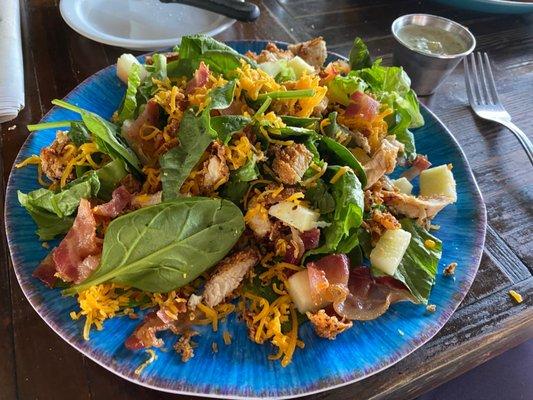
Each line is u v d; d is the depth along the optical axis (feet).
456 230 0.75
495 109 1.02
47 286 0.61
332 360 0.58
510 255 0.76
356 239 0.68
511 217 0.83
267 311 0.62
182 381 0.54
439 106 1.03
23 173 0.74
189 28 1.10
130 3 1.14
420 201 0.74
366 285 0.66
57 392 0.56
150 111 0.72
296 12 1.24
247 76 0.72
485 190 0.87
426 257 0.69
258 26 1.17
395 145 0.78
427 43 1.07
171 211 0.62
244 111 0.70
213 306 0.63
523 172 0.91
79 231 0.62
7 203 0.69
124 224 0.61
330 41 1.17
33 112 0.91
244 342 0.60
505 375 0.97
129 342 0.57
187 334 0.60
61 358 0.59
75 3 1.09
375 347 0.59
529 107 1.06
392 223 0.69
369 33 1.21
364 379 0.60
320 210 0.69
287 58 0.89
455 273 0.68
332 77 0.81
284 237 0.68
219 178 0.65
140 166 0.71
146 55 0.96
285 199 0.67
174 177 0.65
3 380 0.57
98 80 0.90
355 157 0.74
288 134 0.69
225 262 0.66
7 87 0.87
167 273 0.62
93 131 0.67
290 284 0.64
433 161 0.86
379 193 0.74
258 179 0.69
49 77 0.99
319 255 0.68
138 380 0.54
